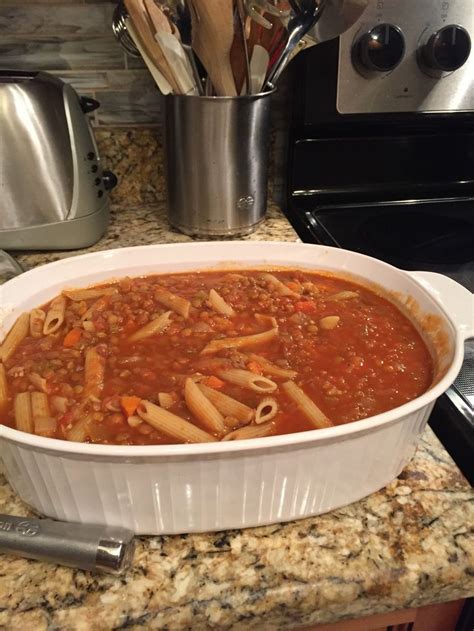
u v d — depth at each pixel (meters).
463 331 0.94
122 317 1.06
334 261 1.20
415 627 0.84
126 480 0.69
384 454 0.75
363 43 1.43
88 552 0.69
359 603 0.71
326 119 1.54
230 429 0.81
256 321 1.07
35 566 0.72
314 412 0.83
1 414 0.86
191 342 1.01
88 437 0.79
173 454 0.65
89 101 1.43
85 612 0.67
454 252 1.41
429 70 1.49
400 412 0.71
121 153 1.64
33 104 1.27
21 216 1.33
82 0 1.45
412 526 0.77
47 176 1.32
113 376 0.93
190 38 1.30
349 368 0.93
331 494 0.76
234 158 1.38
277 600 0.69
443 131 1.66
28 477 0.72
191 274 1.23
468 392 0.96
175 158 1.42
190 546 0.75
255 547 0.74
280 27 1.30
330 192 1.68
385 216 1.60
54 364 0.94
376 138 1.62
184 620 0.68
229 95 1.34
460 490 0.82
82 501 0.72
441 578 0.72
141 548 0.74
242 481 0.70
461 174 1.73
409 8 1.42
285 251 1.22
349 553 0.73
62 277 1.13
